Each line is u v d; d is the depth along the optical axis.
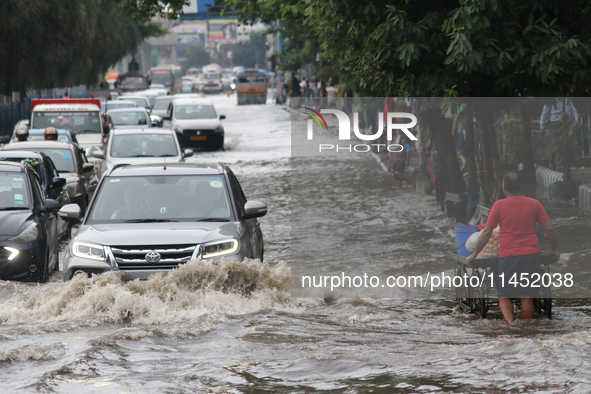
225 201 29.69
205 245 26.47
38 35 103.00
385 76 36.41
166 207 29.30
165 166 31.59
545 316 24.56
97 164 66.44
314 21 48.88
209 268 25.86
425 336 21.83
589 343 19.55
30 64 110.88
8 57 103.81
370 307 25.81
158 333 21.47
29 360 18.70
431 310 25.62
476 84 36.41
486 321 24.09
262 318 23.89
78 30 110.75
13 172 34.47
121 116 98.31
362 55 36.62
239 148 104.00
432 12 34.25
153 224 28.11
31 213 32.28
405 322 23.92
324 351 19.70
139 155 58.75
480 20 31.80
